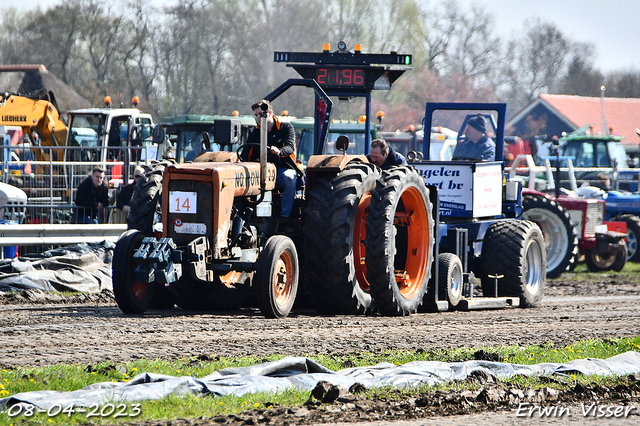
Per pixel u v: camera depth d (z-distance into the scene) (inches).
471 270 1445.6
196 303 1185.4
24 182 1921.8
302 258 1195.9
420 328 1058.7
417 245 1254.3
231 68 5477.4
